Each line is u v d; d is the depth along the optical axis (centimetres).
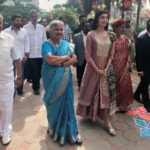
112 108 401
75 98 524
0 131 354
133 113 460
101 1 752
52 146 347
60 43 333
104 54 372
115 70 430
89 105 394
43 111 457
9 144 350
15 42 493
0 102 338
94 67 369
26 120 420
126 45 426
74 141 350
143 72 467
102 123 417
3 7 2912
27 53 514
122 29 410
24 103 492
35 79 542
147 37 448
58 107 343
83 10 794
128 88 446
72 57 336
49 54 318
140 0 827
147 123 424
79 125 408
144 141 369
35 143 354
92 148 346
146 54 455
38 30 554
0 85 330
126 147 351
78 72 552
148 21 445
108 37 374
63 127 350
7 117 348
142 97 490
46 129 392
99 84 380
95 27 375
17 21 487
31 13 546
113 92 392
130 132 392
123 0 718
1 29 317
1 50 318
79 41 532
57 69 326
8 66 329
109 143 359
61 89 331
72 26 1598
